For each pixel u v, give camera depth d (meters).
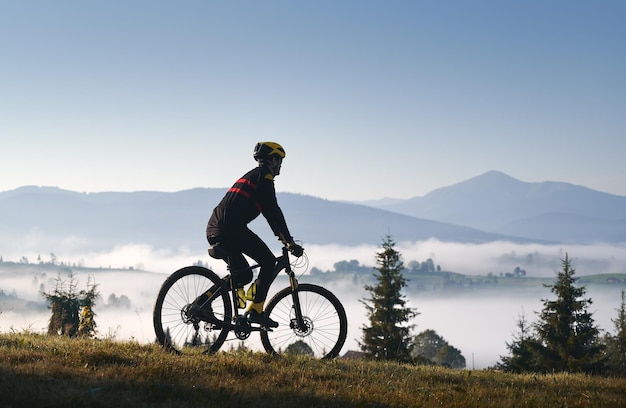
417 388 7.79
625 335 53.56
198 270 8.20
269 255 8.37
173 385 6.33
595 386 9.59
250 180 8.34
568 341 45.03
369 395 6.96
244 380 7.13
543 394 8.23
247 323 8.26
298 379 7.46
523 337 47.12
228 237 8.25
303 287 8.60
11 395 5.50
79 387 6.04
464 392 7.98
